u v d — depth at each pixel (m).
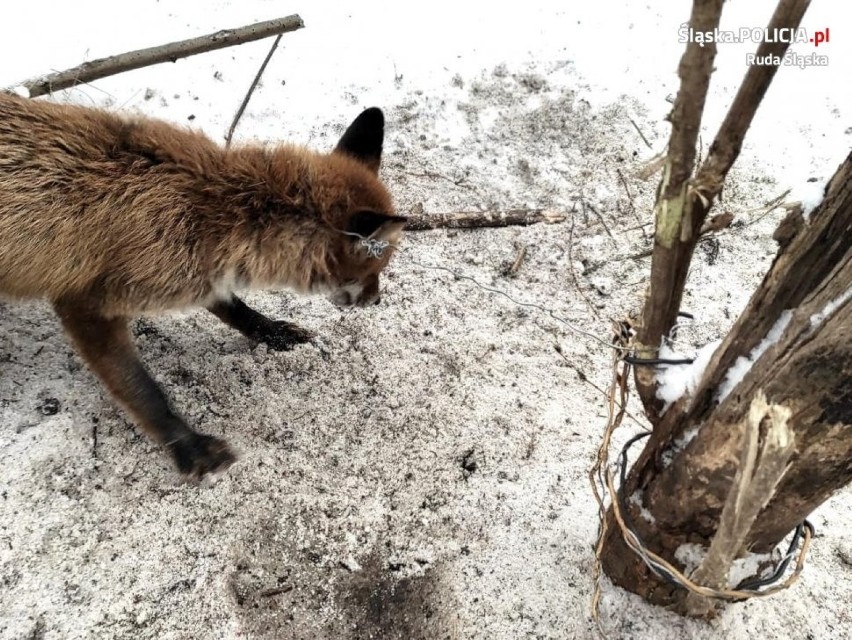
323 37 1.34
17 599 0.73
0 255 0.78
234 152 0.82
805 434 0.50
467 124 1.25
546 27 1.37
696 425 0.58
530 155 1.21
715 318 1.01
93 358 0.82
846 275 0.46
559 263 1.09
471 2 1.41
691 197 0.47
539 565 0.77
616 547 0.70
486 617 0.74
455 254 1.10
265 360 0.96
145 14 1.33
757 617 0.72
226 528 0.80
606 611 0.73
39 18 1.28
